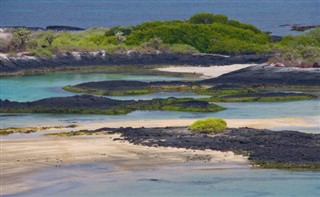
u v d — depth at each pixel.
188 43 190.25
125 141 83.12
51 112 109.25
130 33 197.38
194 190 65.88
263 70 141.25
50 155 77.62
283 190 65.88
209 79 142.38
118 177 69.94
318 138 82.50
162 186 67.12
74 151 79.19
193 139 82.31
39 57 169.38
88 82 140.25
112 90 131.75
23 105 112.19
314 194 64.81
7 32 194.62
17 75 159.25
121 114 107.38
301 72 139.38
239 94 123.44
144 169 72.31
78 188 66.88
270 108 110.94
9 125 99.00
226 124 90.12
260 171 71.19
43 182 68.69
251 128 89.56
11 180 69.25
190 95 128.50
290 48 176.50
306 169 71.69
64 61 171.12
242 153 76.69
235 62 174.25
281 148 77.88
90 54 175.50
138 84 136.62
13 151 79.62
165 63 176.25
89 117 105.50
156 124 96.88
